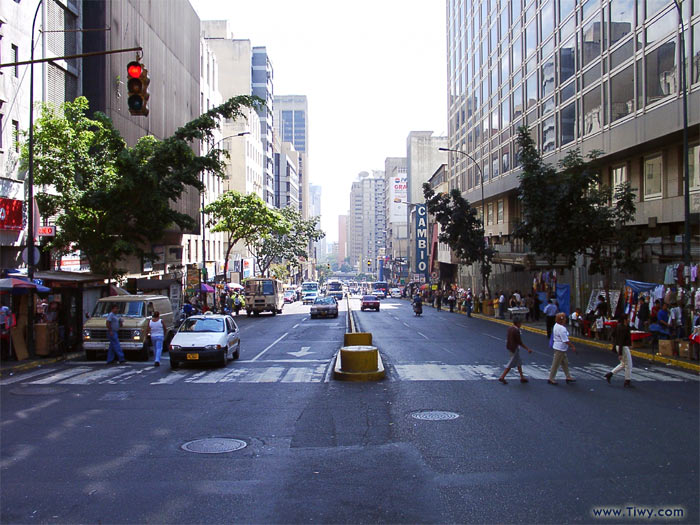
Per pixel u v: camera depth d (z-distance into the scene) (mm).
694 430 9602
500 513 6094
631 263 26219
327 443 8984
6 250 23953
